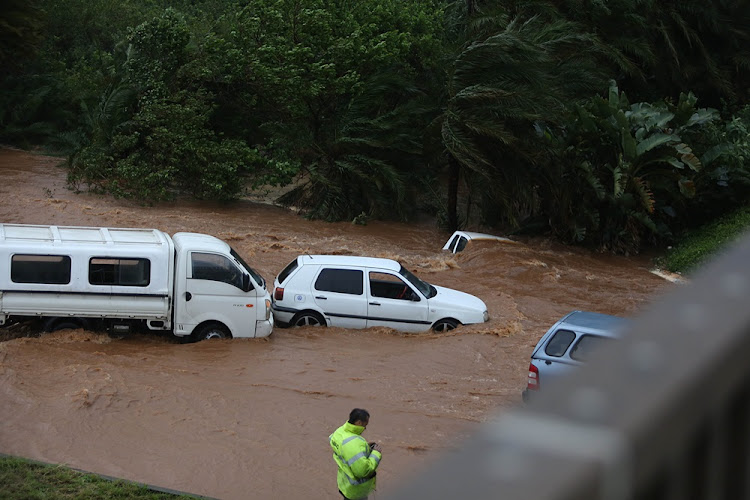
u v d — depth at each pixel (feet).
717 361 2.25
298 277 62.75
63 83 160.56
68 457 36.42
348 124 120.98
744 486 2.36
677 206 119.03
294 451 39.27
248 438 40.29
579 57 129.80
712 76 153.58
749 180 116.98
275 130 123.75
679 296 2.52
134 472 35.60
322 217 115.85
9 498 30.81
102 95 126.11
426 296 63.10
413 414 44.50
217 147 114.93
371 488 30.89
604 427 2.08
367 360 54.13
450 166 121.49
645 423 2.10
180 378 47.42
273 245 88.07
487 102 115.24
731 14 156.46
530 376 43.39
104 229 57.57
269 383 48.24
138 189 107.86
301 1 125.90
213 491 34.63
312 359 53.67
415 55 130.62
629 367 2.24
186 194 118.62
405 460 38.04
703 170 116.67
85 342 53.06
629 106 116.26
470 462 2.06
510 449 2.06
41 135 151.84
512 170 115.03
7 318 53.42
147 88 122.31
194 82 125.49
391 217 123.54
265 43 123.54
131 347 53.72
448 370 52.85
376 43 127.54
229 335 56.75
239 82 125.80
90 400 41.91
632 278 92.48
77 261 53.31
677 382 2.19
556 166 112.98
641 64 152.46
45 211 91.61
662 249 115.96
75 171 111.14
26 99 151.94
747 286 2.44
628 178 109.60
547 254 98.17
